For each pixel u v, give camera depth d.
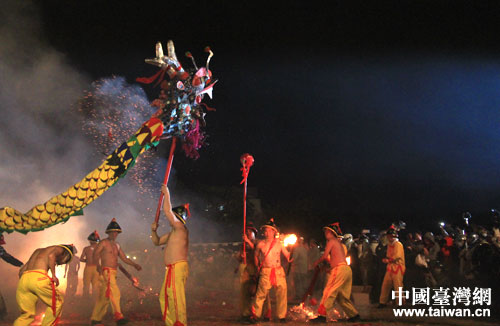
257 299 9.01
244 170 9.62
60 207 6.77
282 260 13.62
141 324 8.91
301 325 8.77
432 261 12.20
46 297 6.95
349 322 9.02
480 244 10.77
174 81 7.34
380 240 13.34
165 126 7.18
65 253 7.34
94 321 8.71
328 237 9.34
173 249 7.42
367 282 12.97
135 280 9.12
